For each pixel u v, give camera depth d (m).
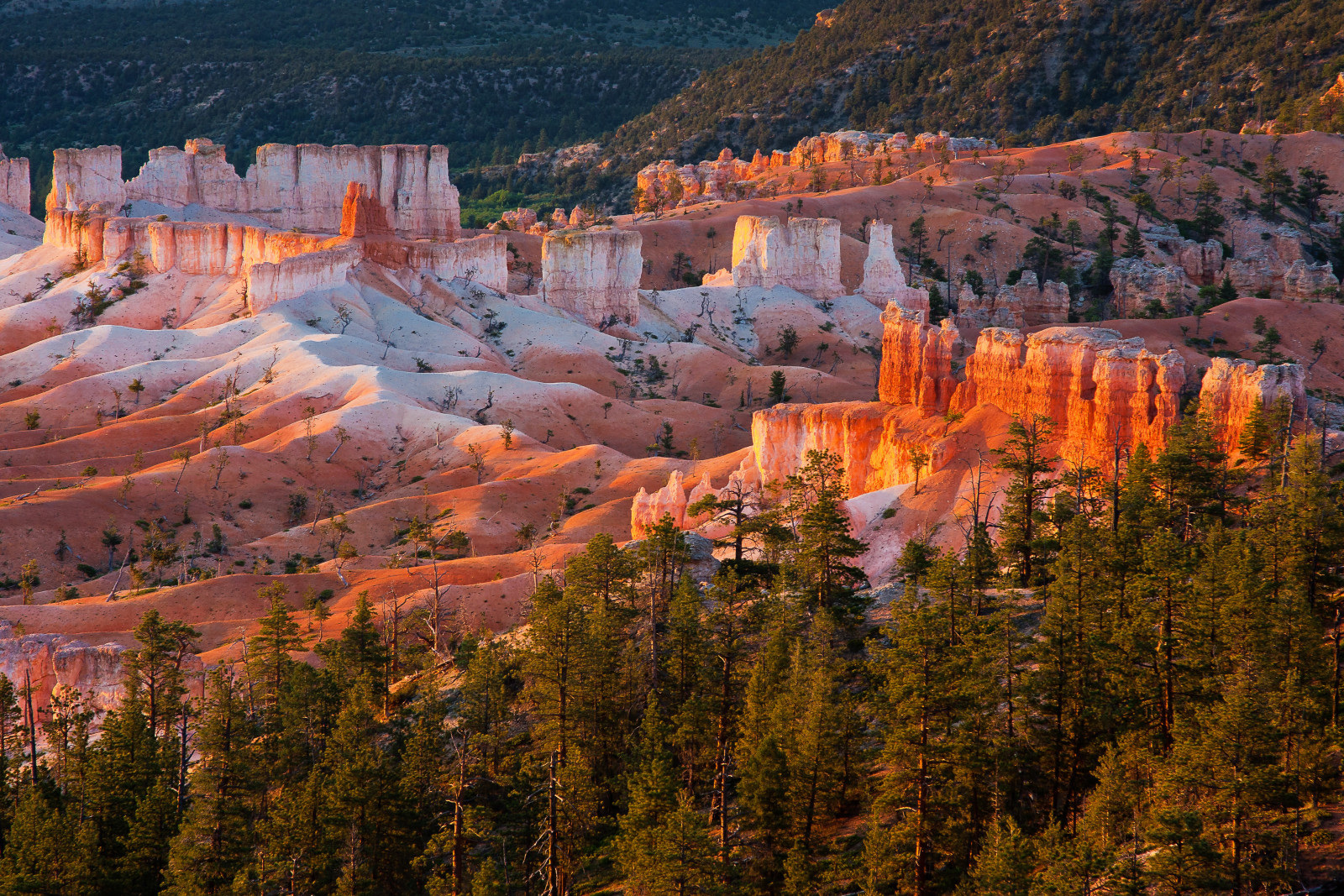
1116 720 84.94
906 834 81.44
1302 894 68.19
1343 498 107.00
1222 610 86.31
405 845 103.50
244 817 109.56
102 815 115.25
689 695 106.81
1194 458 119.38
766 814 87.94
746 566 127.56
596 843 98.62
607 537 119.38
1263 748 72.31
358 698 123.12
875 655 94.00
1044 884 70.38
